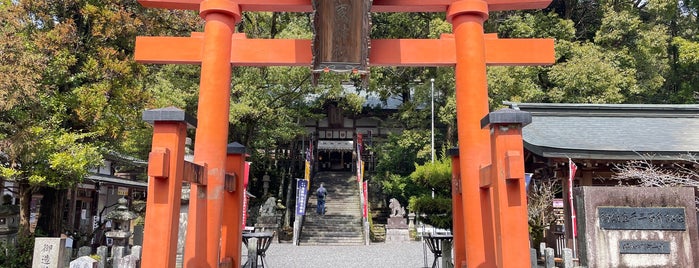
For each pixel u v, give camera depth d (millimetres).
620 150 11117
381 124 31609
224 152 5922
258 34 20578
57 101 10609
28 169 9930
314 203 25719
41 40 10180
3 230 11398
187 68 18094
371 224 22828
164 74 17969
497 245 4254
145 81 14656
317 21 5883
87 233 14875
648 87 22141
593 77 19641
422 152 23844
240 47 6508
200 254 5406
